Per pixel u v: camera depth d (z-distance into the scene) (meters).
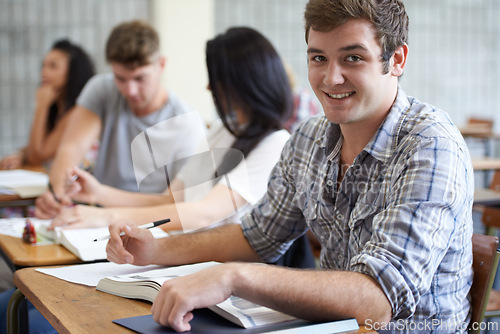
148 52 2.44
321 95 1.14
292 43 5.79
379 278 0.98
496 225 3.03
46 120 3.49
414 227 1.03
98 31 5.16
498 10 6.53
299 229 1.44
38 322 1.62
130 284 1.09
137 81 2.47
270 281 0.93
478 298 1.23
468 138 5.57
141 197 2.06
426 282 1.02
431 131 1.12
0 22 4.91
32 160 3.46
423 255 1.02
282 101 1.73
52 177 2.52
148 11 5.29
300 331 0.88
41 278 1.25
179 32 5.32
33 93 5.05
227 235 1.44
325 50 1.10
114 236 1.29
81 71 3.48
